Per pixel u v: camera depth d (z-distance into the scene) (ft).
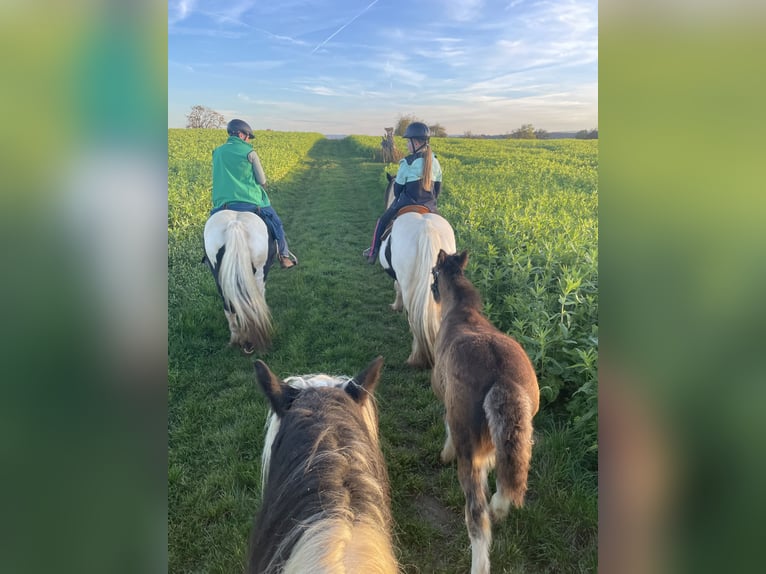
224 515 9.03
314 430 5.24
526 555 8.09
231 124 14.83
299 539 3.97
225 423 11.72
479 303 9.45
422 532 8.54
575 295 13.28
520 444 6.63
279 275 20.95
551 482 9.25
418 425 11.62
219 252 13.96
